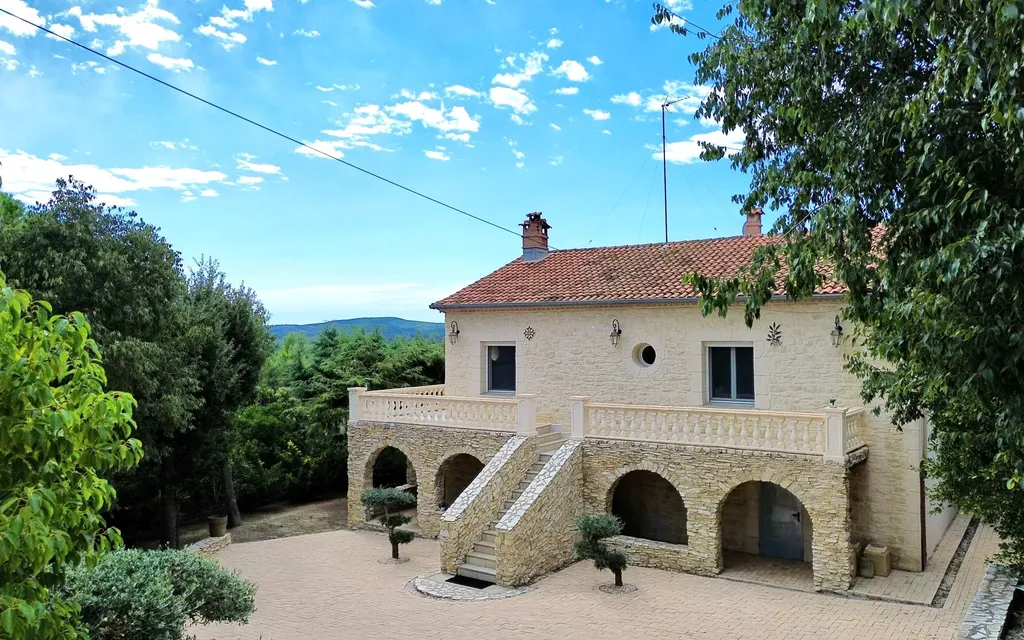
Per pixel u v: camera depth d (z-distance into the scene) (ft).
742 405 58.80
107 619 25.67
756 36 28.86
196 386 63.05
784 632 40.34
